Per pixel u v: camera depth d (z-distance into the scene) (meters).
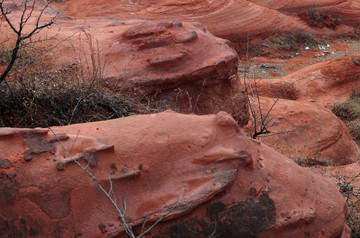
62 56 5.76
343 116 13.68
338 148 9.88
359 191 5.78
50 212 2.37
